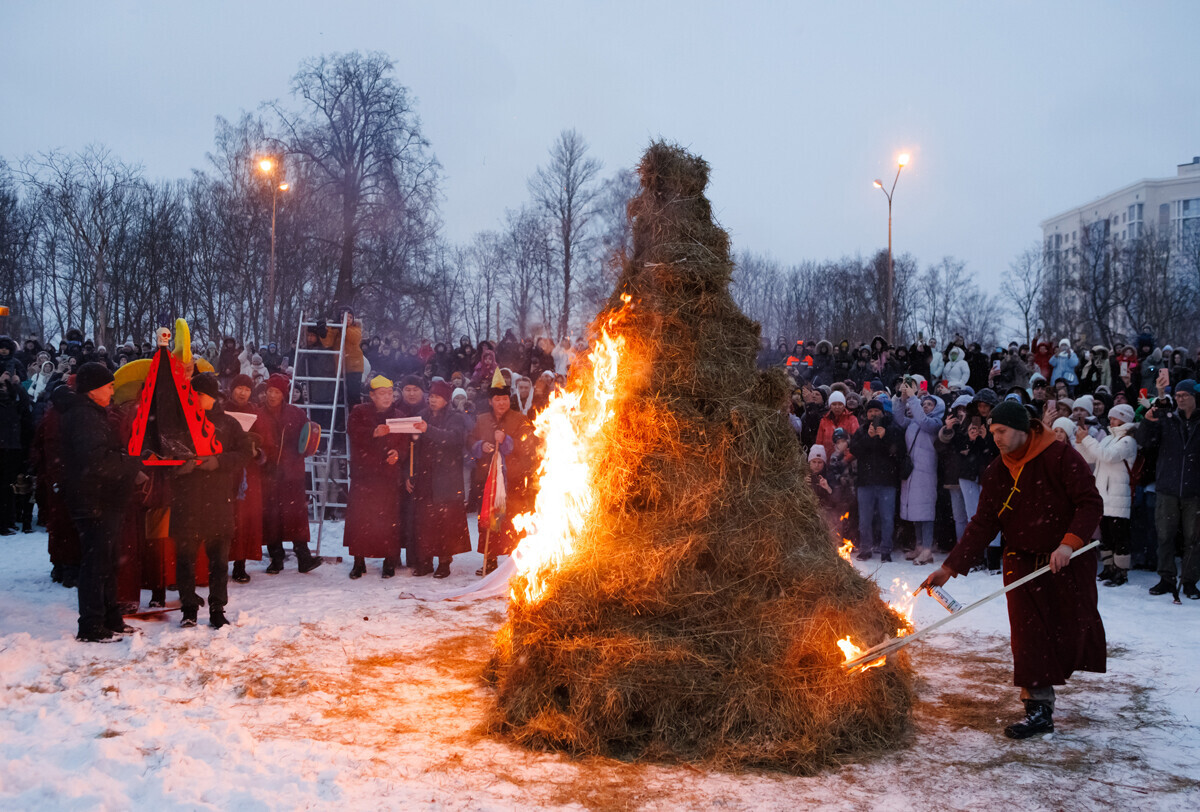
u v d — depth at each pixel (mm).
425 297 37125
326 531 11938
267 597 7977
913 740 4703
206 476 6797
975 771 4285
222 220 38219
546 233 43031
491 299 54156
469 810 3734
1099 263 50344
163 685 5422
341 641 6516
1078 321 49719
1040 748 4590
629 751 4500
